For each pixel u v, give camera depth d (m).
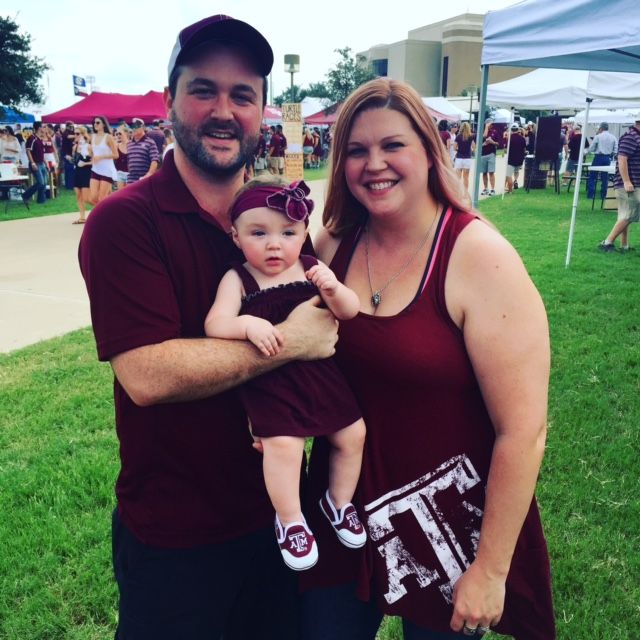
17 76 25.00
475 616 1.58
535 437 1.52
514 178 18.95
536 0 5.50
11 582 2.75
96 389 4.67
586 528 3.04
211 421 1.69
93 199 12.15
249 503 1.78
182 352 1.55
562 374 4.76
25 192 15.14
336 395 1.65
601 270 8.02
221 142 1.66
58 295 7.25
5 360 5.25
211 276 1.69
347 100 1.63
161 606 1.75
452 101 41.28
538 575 1.70
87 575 2.77
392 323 1.59
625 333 5.64
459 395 1.61
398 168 1.57
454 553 1.66
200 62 1.61
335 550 1.77
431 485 1.64
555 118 17.58
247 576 1.88
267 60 1.67
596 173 14.18
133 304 1.56
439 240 1.58
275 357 1.59
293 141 12.38
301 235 1.71
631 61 6.47
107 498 3.29
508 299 1.49
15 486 3.38
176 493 1.71
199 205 1.68
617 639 2.42
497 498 1.54
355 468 1.69
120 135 13.80
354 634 1.81
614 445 3.72
